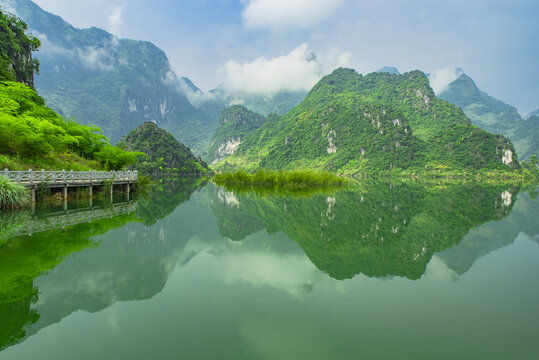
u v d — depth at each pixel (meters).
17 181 22.03
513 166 170.75
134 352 6.46
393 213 26.55
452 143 192.62
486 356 6.37
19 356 6.29
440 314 8.23
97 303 8.79
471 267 12.23
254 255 13.98
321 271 11.76
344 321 7.84
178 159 181.00
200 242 16.27
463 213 26.67
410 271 11.72
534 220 23.08
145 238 16.30
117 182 34.38
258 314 8.19
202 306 8.66
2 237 15.16
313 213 26.72
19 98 36.28
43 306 8.53
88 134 42.62
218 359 6.23
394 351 6.50
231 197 40.31
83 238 15.62
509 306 8.69
